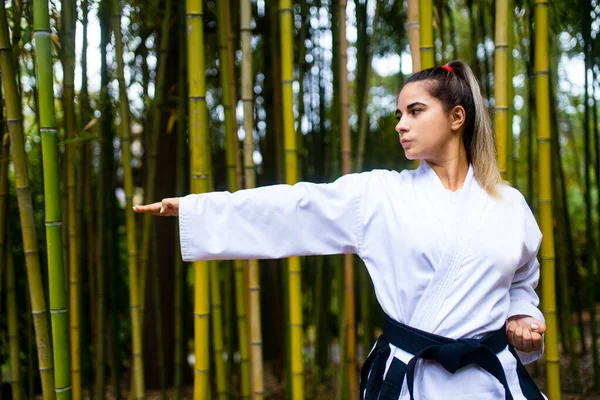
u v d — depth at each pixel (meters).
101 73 2.27
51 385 1.53
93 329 2.65
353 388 2.08
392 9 2.69
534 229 1.20
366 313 2.52
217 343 2.14
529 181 2.86
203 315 1.54
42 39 1.34
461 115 1.18
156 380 3.17
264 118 3.04
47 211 1.38
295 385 1.68
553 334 1.60
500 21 1.51
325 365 2.96
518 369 1.15
